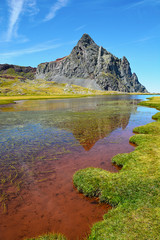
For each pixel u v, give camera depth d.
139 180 10.55
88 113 49.69
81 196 10.57
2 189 11.44
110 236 6.71
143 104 75.38
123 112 50.66
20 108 68.44
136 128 26.98
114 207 9.20
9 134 26.20
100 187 10.56
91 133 26.03
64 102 103.69
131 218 7.57
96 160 15.84
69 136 24.58
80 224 8.24
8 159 16.58
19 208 9.53
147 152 15.47
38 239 7.17
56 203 9.91
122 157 15.20
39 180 12.52
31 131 27.98
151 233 6.55
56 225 8.25
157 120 34.81
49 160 16.12
